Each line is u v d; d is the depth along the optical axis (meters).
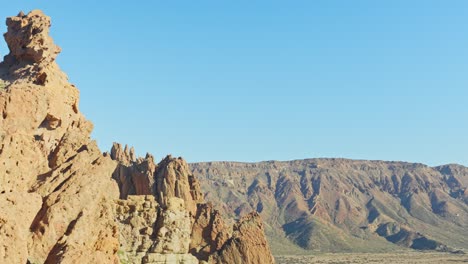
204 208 121.31
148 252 89.38
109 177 61.50
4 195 47.12
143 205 93.38
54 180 55.59
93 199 54.91
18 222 46.47
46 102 63.44
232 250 115.88
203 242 117.44
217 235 118.06
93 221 53.75
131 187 116.19
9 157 52.00
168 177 117.88
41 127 66.06
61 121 68.12
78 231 50.88
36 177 56.31
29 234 48.91
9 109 58.00
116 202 91.19
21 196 48.50
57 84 72.44
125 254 85.75
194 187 122.69
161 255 89.56
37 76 70.88
